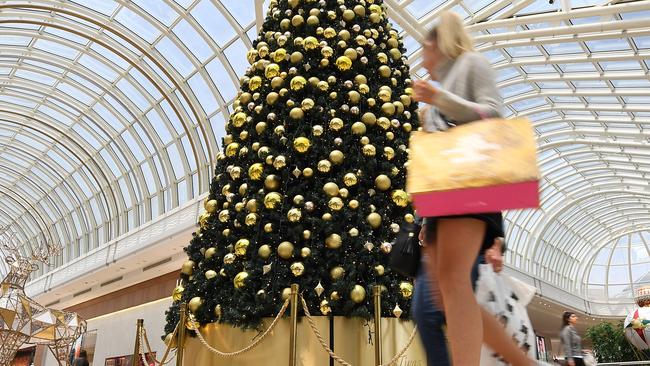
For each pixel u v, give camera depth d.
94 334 28.17
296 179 4.67
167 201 29.11
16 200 42.38
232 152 5.14
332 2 5.50
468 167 1.51
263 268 4.33
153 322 23.81
